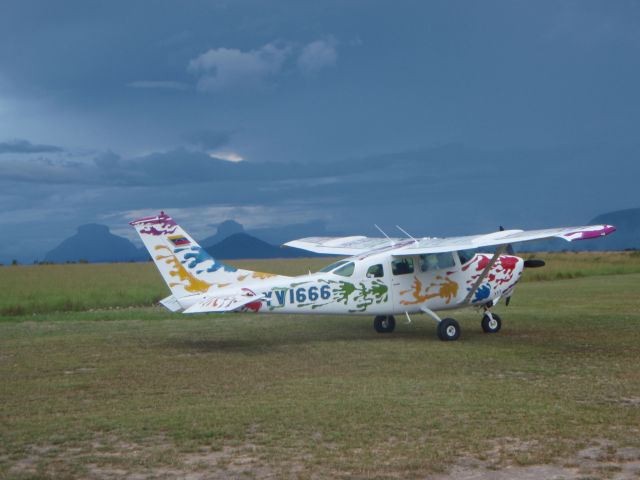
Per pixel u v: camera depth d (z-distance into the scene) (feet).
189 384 32.94
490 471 19.08
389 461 19.98
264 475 18.92
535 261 53.47
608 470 19.11
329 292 47.11
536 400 27.91
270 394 29.99
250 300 43.42
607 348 43.19
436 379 33.19
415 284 49.19
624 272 137.39
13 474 19.20
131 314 68.64
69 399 29.91
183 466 19.80
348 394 29.55
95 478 18.85
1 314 74.69
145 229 44.73
